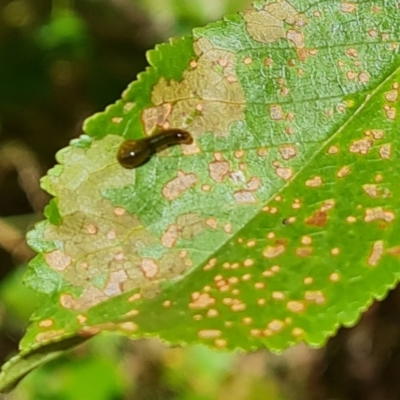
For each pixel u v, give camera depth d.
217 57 0.19
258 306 0.18
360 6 0.19
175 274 0.19
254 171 0.19
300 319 0.18
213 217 0.19
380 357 0.46
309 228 0.19
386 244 0.19
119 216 0.19
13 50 0.40
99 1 0.44
